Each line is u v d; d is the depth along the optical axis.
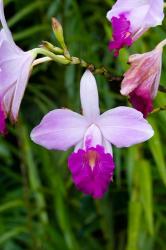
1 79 0.33
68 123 0.35
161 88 0.35
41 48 0.34
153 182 0.68
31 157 0.68
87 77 0.35
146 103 0.34
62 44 0.34
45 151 0.69
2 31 0.33
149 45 0.64
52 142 0.35
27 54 0.33
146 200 0.60
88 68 0.34
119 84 0.35
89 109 0.35
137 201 0.61
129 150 0.61
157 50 0.34
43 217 0.68
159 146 0.59
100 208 0.69
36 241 0.67
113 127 0.35
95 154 0.35
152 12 0.33
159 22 0.33
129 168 0.61
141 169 0.62
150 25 0.33
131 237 0.60
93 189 0.34
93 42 0.69
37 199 0.68
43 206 0.68
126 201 0.70
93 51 0.69
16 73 0.33
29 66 0.33
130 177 0.61
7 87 0.33
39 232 0.67
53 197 0.70
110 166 0.34
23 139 0.68
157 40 0.64
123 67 0.59
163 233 0.69
